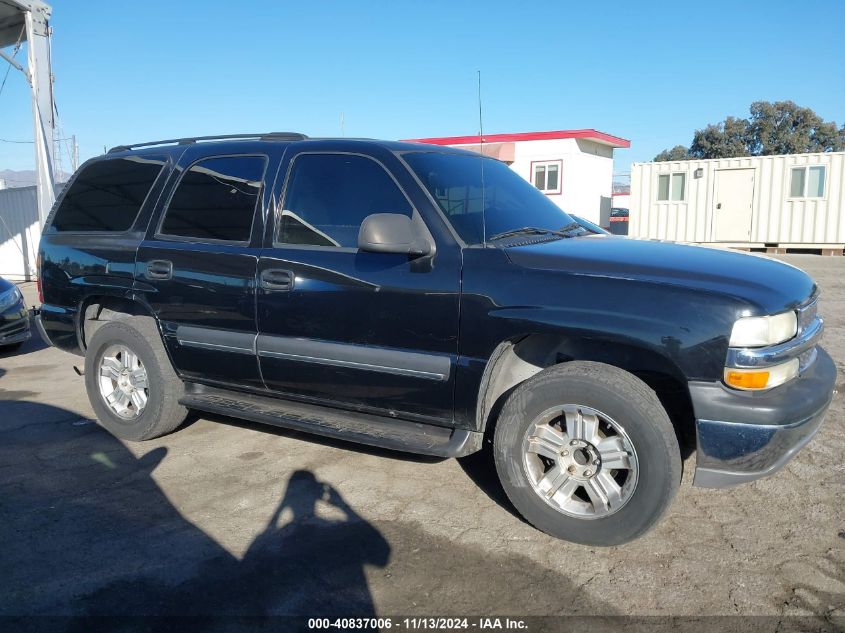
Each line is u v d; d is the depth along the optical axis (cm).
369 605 280
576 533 320
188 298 423
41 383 654
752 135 4153
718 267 317
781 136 4050
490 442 391
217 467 425
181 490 392
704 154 4306
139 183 468
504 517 353
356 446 457
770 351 287
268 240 398
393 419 376
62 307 493
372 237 328
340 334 370
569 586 291
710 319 288
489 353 329
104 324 474
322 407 404
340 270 368
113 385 482
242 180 419
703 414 291
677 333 291
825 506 358
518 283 323
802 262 1688
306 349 380
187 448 459
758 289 297
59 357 779
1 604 283
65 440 480
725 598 280
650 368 329
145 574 304
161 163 462
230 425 506
